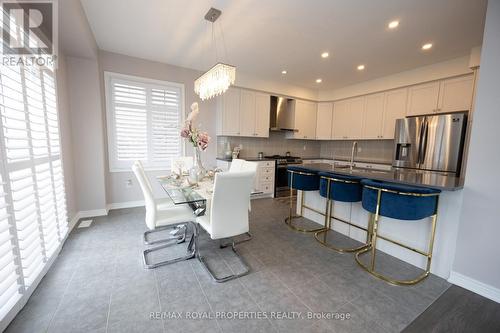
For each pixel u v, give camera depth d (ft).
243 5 7.43
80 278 6.17
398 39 9.53
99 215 11.18
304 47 10.52
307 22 8.38
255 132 16.05
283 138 18.89
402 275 6.63
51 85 7.70
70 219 9.62
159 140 13.15
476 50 10.07
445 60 11.65
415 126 12.09
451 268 6.35
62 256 7.30
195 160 9.28
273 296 5.66
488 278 5.70
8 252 4.45
